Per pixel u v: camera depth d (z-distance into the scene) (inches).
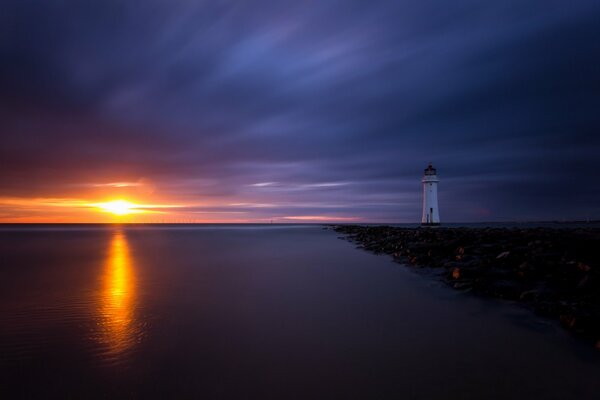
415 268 673.0
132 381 224.2
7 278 620.7
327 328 332.5
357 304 422.9
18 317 367.6
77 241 1850.4
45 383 221.3
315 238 2060.8
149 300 448.5
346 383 222.8
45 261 896.3
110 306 415.5
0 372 236.4
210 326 339.0
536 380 225.0
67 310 395.9
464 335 307.1
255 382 223.6
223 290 511.8
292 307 411.5
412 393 209.9
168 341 297.3
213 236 2459.4
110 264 830.5
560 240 627.2
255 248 1322.6
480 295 442.3
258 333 318.3
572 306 342.3
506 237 773.9
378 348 281.0
